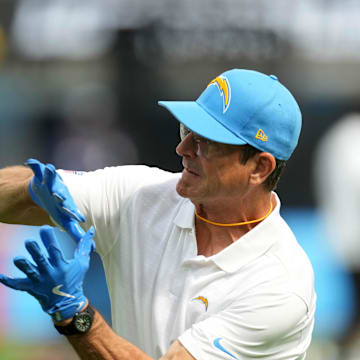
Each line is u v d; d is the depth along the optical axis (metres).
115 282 11.73
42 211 11.56
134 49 35.72
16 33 37.28
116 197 11.75
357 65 35.56
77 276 9.63
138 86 36.38
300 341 11.07
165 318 11.05
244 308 10.46
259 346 10.57
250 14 34.75
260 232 10.91
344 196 26.75
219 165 10.63
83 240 9.89
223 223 11.12
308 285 11.00
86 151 36.44
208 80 35.47
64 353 24.17
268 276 10.71
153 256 11.33
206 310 10.77
